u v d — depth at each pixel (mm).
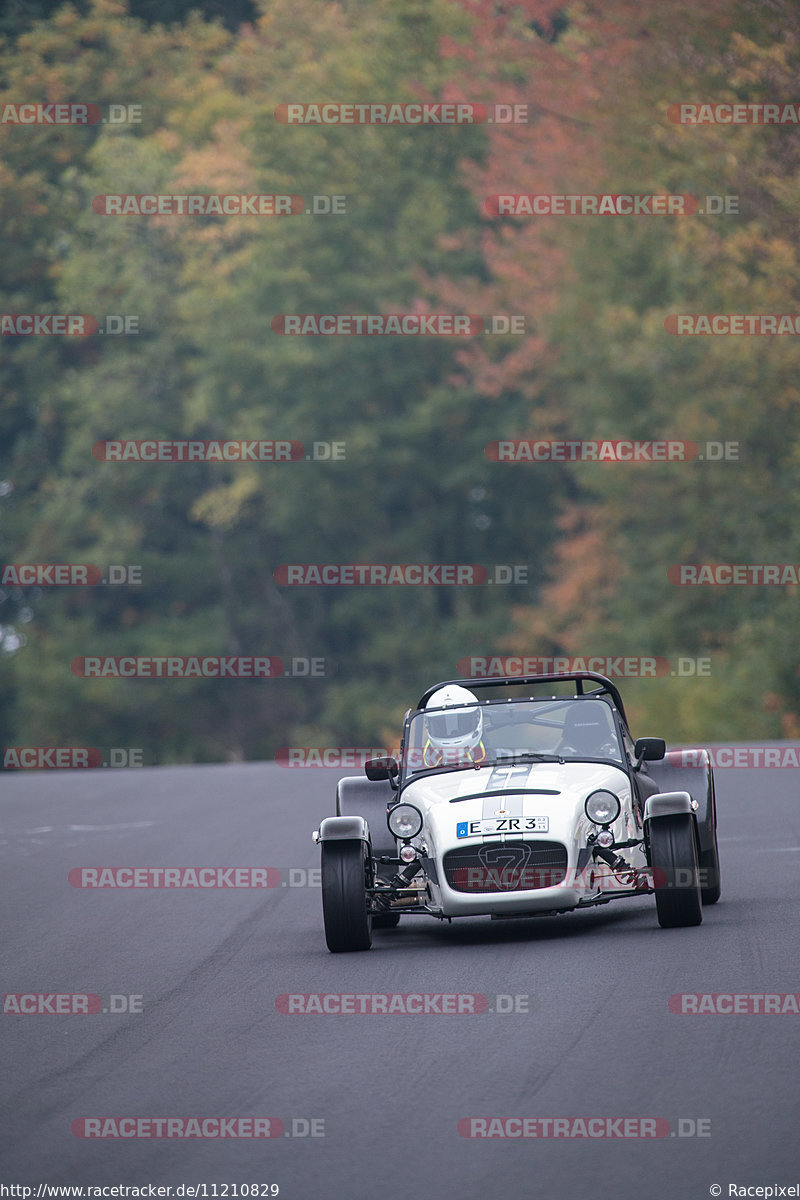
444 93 198000
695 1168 20609
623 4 160875
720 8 153500
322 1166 21719
